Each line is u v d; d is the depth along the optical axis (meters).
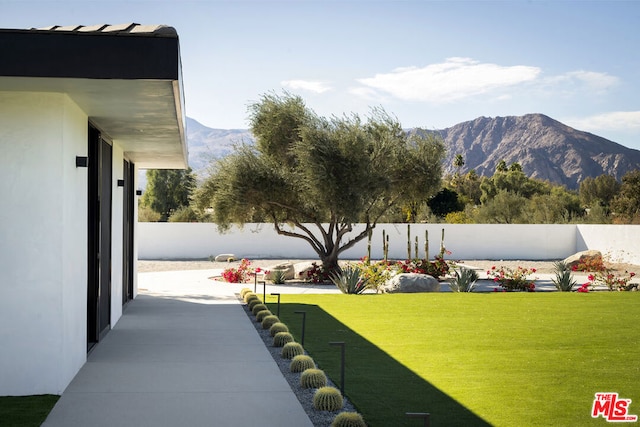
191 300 16.25
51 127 7.09
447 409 6.75
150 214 40.06
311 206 22.52
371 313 13.92
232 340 10.41
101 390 7.28
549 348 10.07
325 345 10.24
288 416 6.34
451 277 23.48
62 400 6.86
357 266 20.22
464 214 42.69
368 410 6.66
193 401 6.84
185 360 8.88
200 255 33.09
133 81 6.27
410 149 23.14
